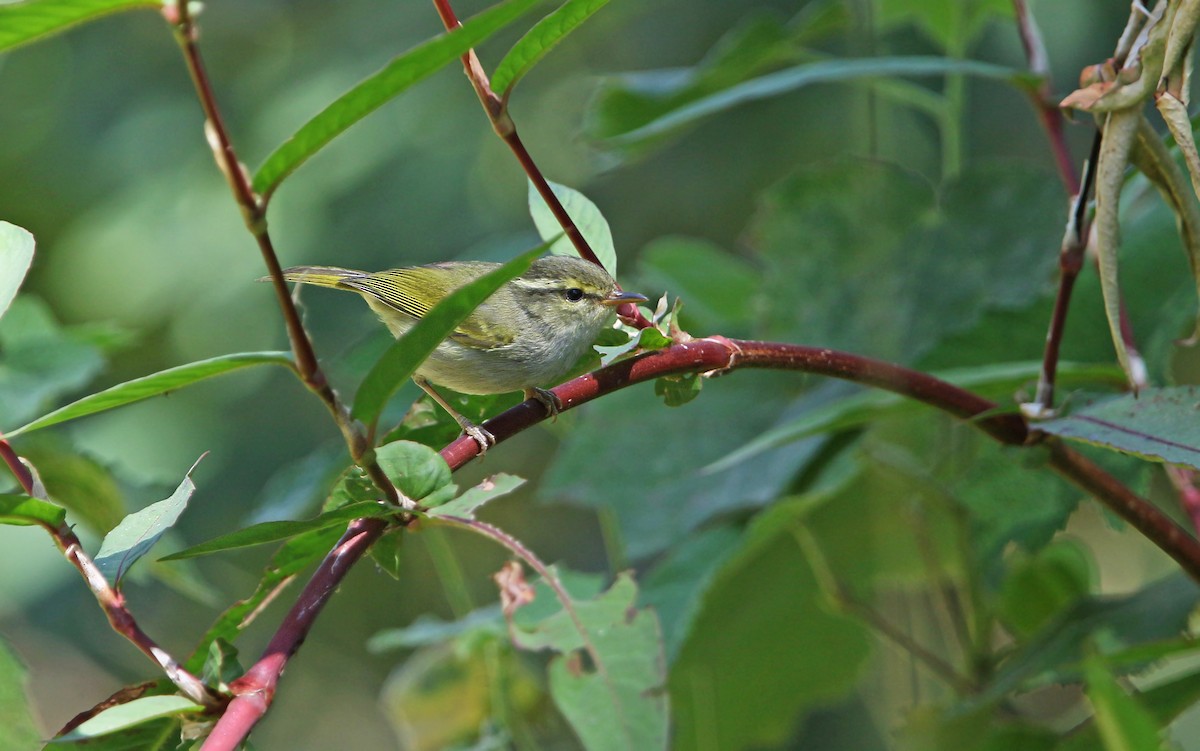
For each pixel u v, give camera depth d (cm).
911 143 1316
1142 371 660
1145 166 561
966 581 855
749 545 797
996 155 1268
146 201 1400
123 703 442
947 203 953
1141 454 523
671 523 924
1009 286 913
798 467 897
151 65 1477
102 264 1390
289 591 1478
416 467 483
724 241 1424
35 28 379
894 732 775
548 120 1487
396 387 432
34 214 1430
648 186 1452
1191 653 622
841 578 945
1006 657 836
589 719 514
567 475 959
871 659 963
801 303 983
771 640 948
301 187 1392
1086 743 686
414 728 855
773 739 977
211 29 1470
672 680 909
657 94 960
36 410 920
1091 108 536
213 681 426
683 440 955
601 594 542
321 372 417
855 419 693
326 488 867
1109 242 550
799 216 995
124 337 970
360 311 1362
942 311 930
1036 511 777
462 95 1432
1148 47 523
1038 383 632
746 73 978
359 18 1428
